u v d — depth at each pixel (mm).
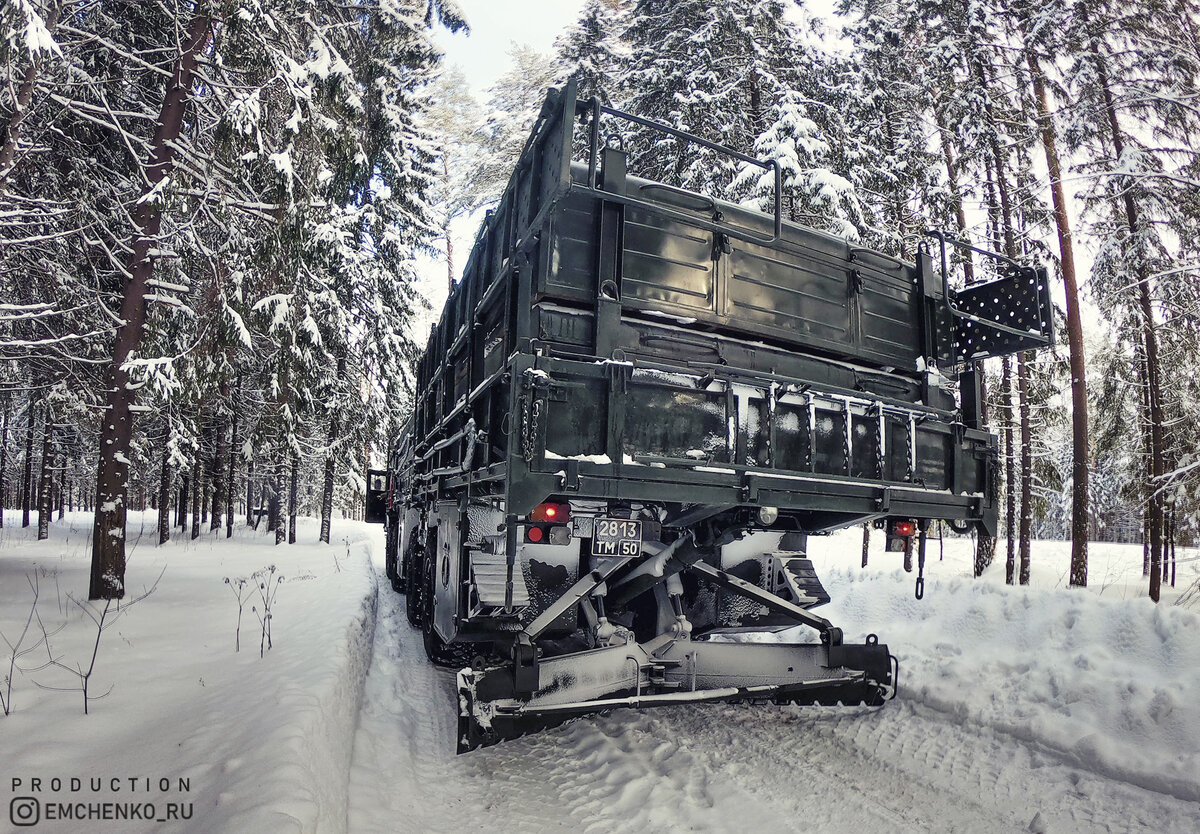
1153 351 13258
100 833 2635
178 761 3312
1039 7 13641
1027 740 4309
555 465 3561
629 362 3787
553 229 3967
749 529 4934
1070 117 12664
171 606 8117
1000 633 5832
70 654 5695
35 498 43938
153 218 9078
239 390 18609
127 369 8641
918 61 15953
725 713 5199
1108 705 4289
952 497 4801
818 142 14016
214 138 8797
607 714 5203
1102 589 15070
